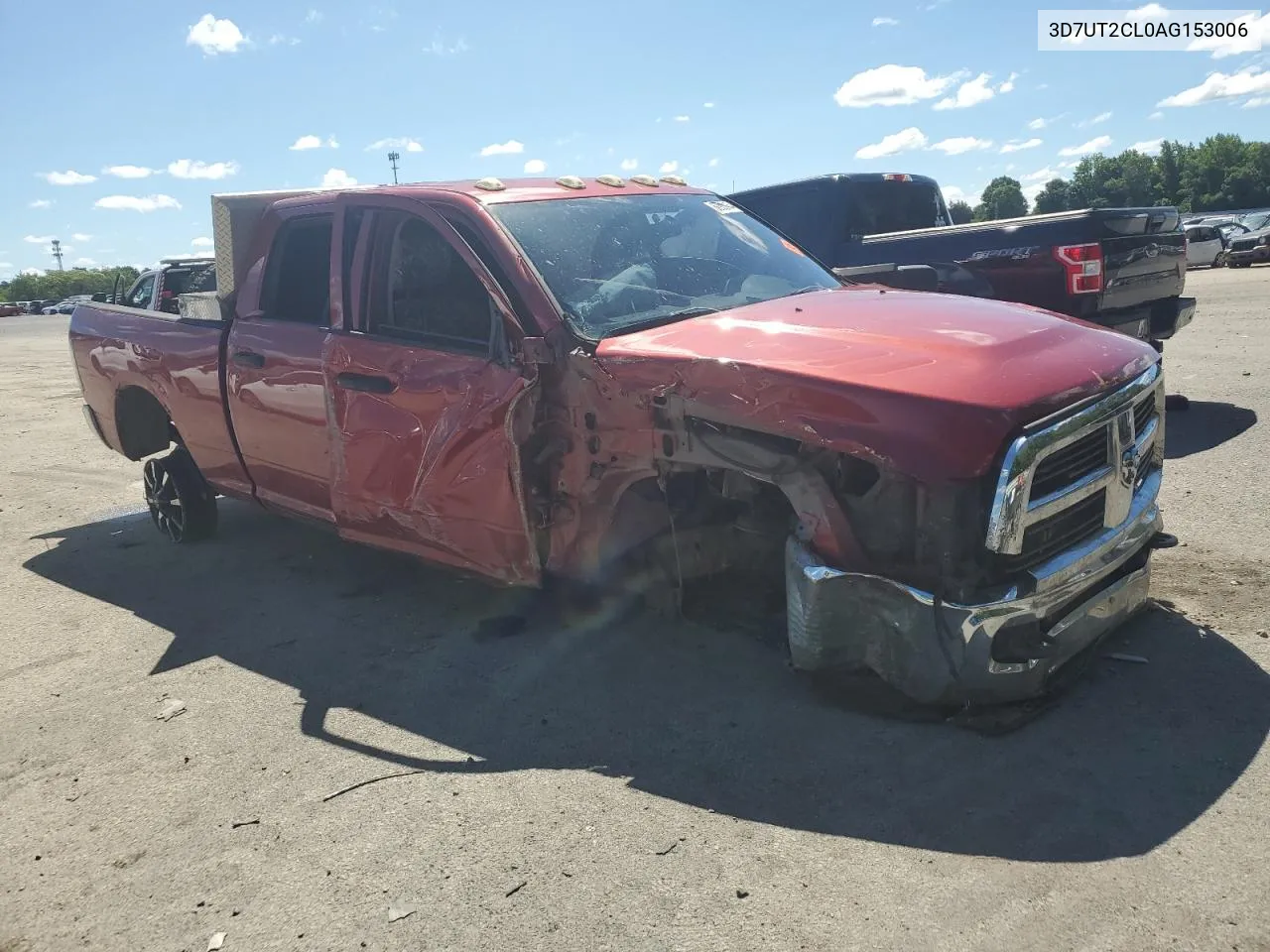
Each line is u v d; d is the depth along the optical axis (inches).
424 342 167.9
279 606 203.3
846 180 356.5
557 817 120.2
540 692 153.6
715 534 159.9
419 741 142.5
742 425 128.3
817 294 171.6
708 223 191.6
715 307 163.5
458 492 161.9
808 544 128.3
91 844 123.4
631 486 149.9
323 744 144.0
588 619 179.9
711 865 108.4
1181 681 137.0
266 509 215.3
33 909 112.0
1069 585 123.2
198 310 213.3
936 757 124.0
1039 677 124.5
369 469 175.5
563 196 176.6
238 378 201.9
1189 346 443.2
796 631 131.5
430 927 102.8
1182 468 245.1
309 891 110.7
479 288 162.6
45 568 241.3
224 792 132.8
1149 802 111.7
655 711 143.7
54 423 472.1
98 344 248.4
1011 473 113.6
